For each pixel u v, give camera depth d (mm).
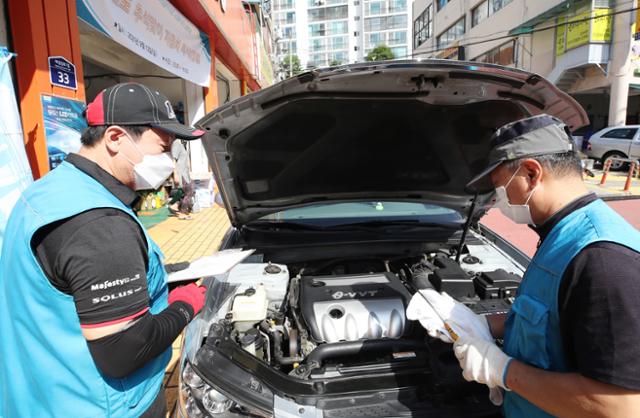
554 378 1008
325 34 68500
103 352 1057
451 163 2516
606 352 883
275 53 34531
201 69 7648
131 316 1088
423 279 2271
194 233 6273
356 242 2625
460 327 1368
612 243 941
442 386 1508
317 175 2561
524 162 1133
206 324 1834
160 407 1448
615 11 14461
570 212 1089
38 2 2881
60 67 3123
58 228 1038
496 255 2605
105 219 1070
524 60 18484
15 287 1101
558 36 16250
